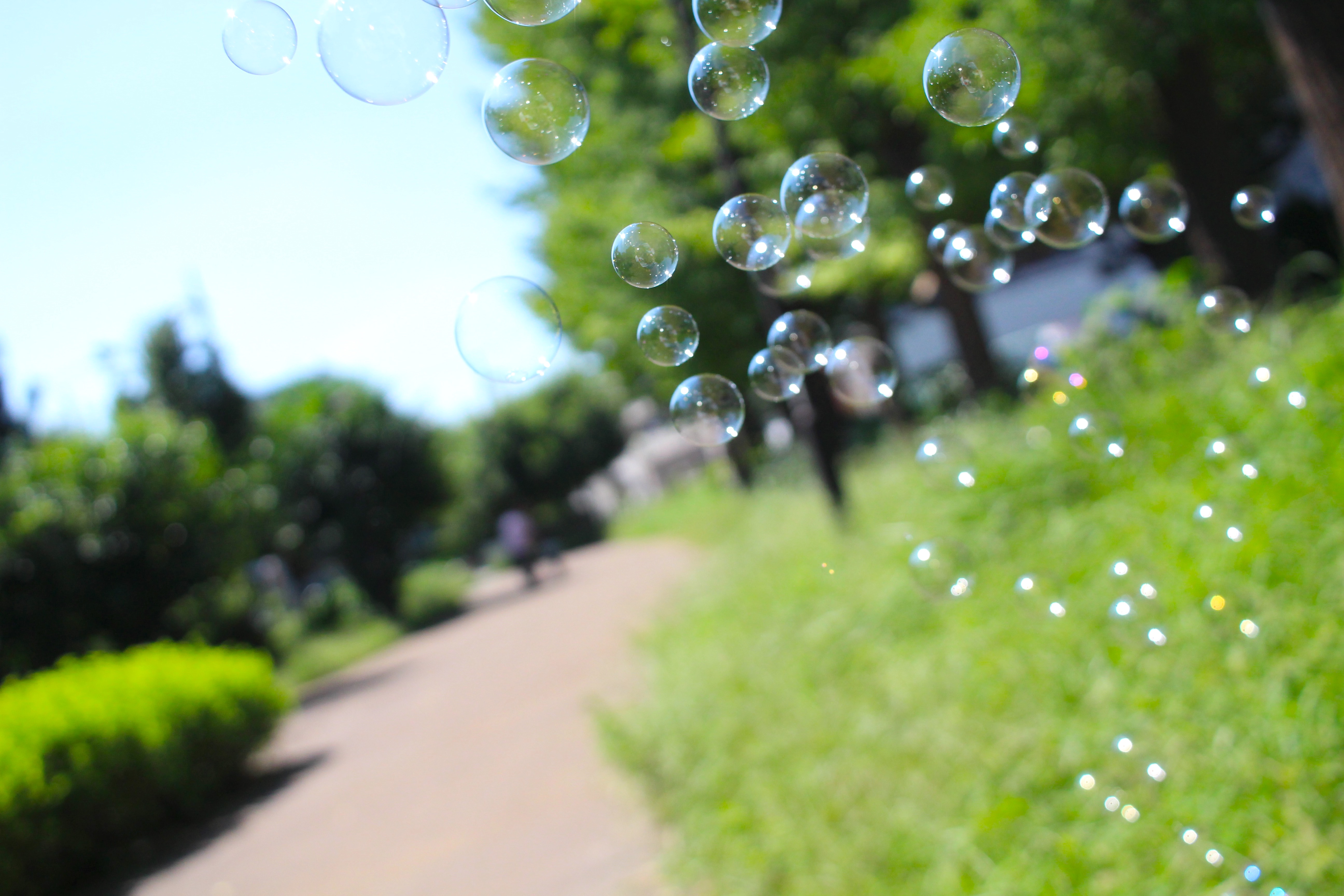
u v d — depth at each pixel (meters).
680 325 2.15
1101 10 5.32
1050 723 2.71
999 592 3.72
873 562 5.07
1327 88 3.80
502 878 3.90
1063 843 2.19
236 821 6.80
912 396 13.45
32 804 5.80
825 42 6.79
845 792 3.03
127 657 8.66
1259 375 3.25
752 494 14.10
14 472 12.05
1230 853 1.98
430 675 11.68
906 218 7.04
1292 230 8.20
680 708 4.64
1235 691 2.33
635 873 3.44
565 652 9.37
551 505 36.34
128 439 12.85
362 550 21.75
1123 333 5.94
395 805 5.78
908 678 3.57
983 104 1.75
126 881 6.04
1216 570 2.71
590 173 9.06
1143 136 5.93
